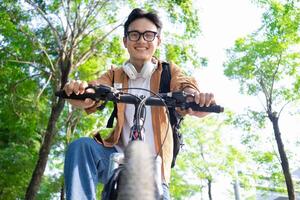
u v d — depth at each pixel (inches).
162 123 120.5
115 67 133.2
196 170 974.4
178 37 595.2
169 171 118.4
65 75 539.2
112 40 621.9
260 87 704.4
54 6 578.9
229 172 943.0
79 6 562.6
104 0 570.3
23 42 551.8
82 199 102.8
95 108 117.7
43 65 591.8
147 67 125.9
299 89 696.4
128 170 65.4
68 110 669.9
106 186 86.7
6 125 631.8
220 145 962.7
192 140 979.9
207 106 106.3
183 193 991.6
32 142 652.7
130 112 123.2
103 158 111.9
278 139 681.6
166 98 107.0
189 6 570.3
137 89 118.1
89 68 627.5
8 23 531.8
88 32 575.5
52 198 733.3
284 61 690.2
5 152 589.9
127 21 126.2
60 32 597.3
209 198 988.6
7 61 568.7
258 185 858.1
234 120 746.2
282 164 673.0
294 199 654.5
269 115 694.5
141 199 62.4
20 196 671.8
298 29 670.5
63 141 685.9
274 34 681.0
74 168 105.8
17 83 578.9
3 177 610.2
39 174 510.9
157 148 118.9
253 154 756.0
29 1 567.8
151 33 124.4
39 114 641.0
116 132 119.6
